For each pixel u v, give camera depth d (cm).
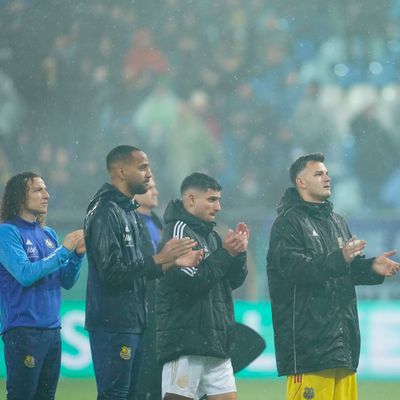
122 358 1766
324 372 1762
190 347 1783
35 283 1828
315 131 4959
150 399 2120
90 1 5259
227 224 3794
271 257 1816
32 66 5100
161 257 1719
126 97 5094
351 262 1805
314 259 1741
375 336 3500
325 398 1761
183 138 4897
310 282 1744
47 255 1897
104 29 5234
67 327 3356
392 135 4947
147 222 2272
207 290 1791
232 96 5169
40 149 4834
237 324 2177
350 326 1792
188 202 1892
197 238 1870
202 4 5419
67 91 5084
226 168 4888
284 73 5294
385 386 3212
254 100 5141
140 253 1859
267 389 3081
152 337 2133
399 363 3491
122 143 4956
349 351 1775
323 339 1753
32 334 1812
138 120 4984
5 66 5069
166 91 5112
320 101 5019
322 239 1823
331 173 4847
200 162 4881
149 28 5322
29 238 1869
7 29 5150
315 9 5497
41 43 5153
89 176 4750
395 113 5038
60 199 4628
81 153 4900
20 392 1812
